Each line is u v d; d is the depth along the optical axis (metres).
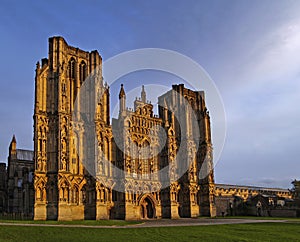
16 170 139.00
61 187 88.88
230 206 145.25
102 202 95.56
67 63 101.88
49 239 44.62
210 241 42.75
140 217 105.50
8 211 134.50
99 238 45.81
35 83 94.44
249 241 42.72
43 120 92.56
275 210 129.38
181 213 120.12
